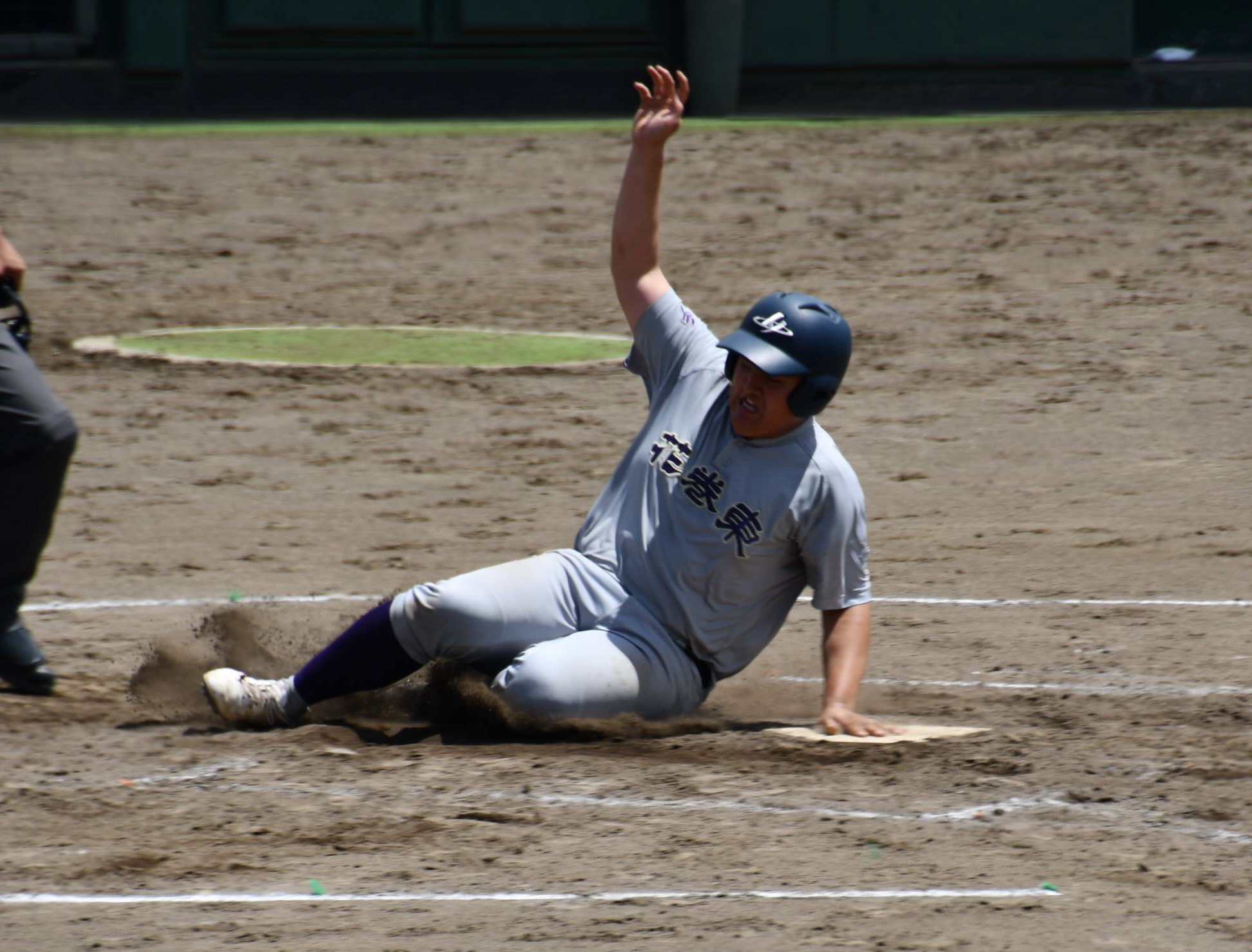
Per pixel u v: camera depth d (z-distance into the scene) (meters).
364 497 36.09
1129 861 16.41
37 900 15.18
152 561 30.61
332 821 17.33
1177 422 43.22
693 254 69.12
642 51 111.69
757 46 111.81
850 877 15.84
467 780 18.64
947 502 35.91
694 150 91.69
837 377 19.81
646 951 14.04
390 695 21.67
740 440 20.09
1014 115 105.12
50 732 20.44
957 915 14.88
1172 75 111.06
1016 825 17.41
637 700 20.28
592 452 40.50
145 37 108.19
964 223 74.69
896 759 19.47
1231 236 71.00
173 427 42.66
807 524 20.16
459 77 110.94
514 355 52.09
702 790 18.34
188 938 14.31
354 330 56.12
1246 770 19.36
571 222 75.81
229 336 54.88
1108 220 74.50
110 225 74.44
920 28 111.12
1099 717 21.70
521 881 15.70
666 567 20.31
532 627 20.44
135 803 17.84
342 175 86.12
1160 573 30.19
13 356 21.31
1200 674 23.84
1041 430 42.53
